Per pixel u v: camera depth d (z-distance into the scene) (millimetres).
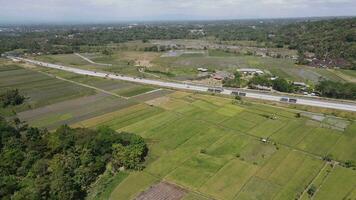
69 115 125688
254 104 139000
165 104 139000
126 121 119188
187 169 85812
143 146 92125
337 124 116250
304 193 74875
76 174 78500
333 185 77812
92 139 92312
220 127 113562
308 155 93375
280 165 87500
